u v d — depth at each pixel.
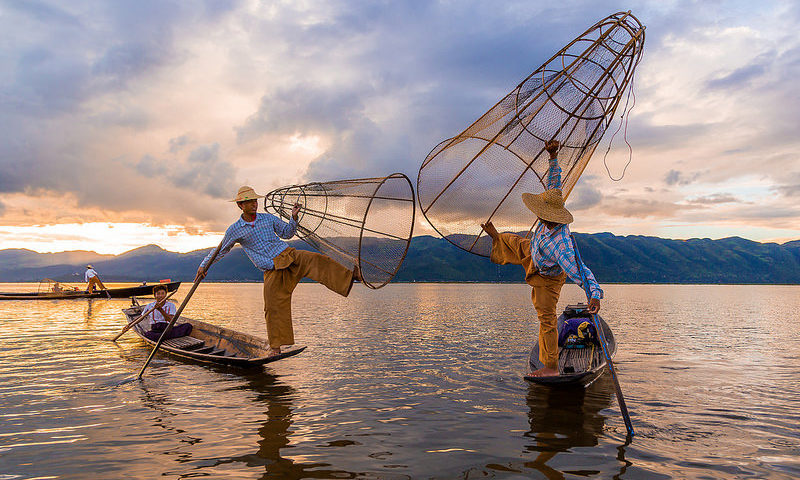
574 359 8.17
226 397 7.05
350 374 8.70
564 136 6.44
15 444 5.07
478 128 6.46
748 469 4.43
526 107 6.30
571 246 5.72
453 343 12.70
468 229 6.84
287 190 6.98
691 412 6.29
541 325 6.71
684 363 9.85
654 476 4.26
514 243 6.56
